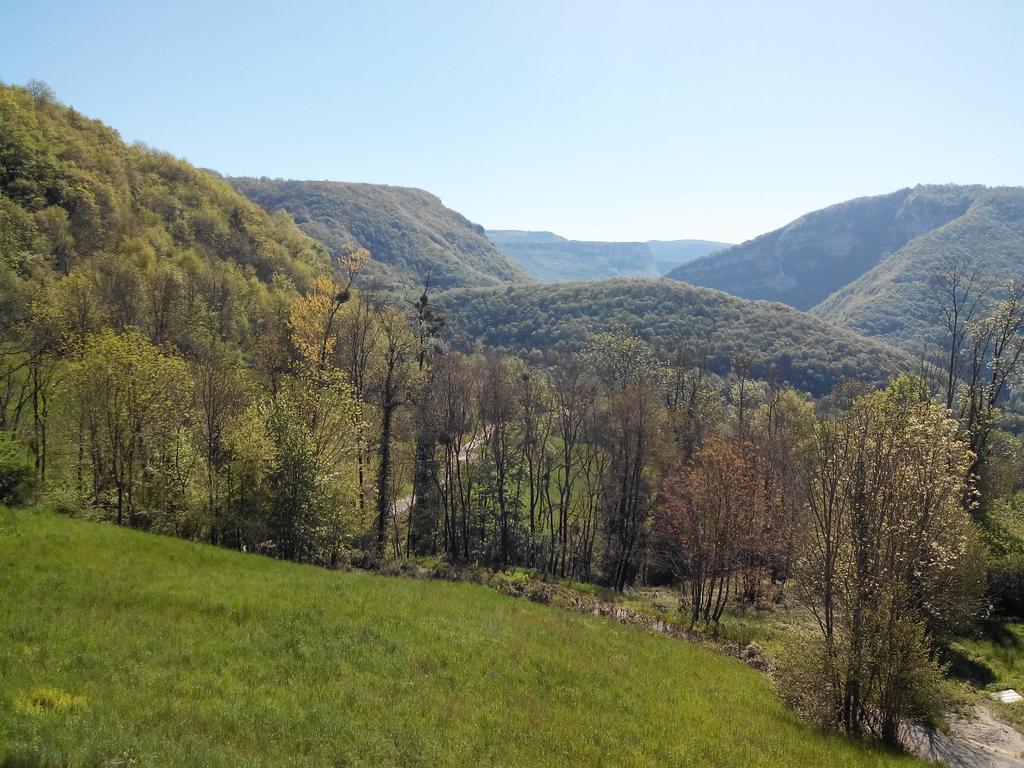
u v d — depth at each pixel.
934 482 18.03
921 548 18.50
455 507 51.28
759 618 37.25
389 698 14.12
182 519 33.47
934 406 19.75
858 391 40.88
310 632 17.59
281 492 33.66
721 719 17.08
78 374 33.66
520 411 54.34
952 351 42.00
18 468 27.28
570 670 18.78
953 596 24.86
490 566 41.81
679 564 45.25
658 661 22.41
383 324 46.69
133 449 34.09
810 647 19.36
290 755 10.71
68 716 10.38
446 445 49.34
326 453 36.59
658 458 49.75
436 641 18.88
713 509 34.62
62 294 50.84
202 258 90.19
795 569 25.33
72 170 85.62
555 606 30.23
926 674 18.02
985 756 20.08
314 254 125.62
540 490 56.81
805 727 17.91
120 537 24.34
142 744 9.82
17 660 12.57
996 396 39.09
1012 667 28.00
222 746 10.47
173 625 16.34
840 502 19.19
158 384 33.94
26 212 70.19
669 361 80.00
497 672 17.36
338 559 36.34
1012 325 38.56
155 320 59.34
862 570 18.42
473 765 11.65
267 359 55.47
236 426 34.81
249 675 14.06
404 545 48.72
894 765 15.69
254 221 119.44
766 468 40.81
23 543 20.64
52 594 16.92
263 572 24.53
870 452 18.88
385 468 43.47
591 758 12.91
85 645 13.98
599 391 56.84
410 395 46.44
